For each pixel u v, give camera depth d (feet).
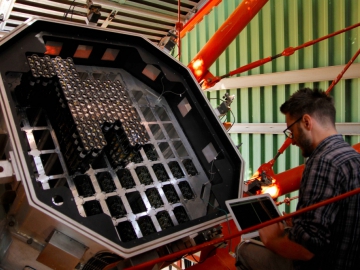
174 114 11.09
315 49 18.04
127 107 9.31
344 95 17.10
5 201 8.08
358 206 6.23
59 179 8.86
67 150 8.30
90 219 7.02
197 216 9.20
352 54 16.65
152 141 9.91
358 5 16.22
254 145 21.17
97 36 9.72
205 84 13.64
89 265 7.79
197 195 9.58
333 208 6.14
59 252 7.15
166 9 23.16
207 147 10.28
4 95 7.31
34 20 8.58
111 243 6.96
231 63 22.18
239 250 8.70
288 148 19.34
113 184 8.62
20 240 7.75
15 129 7.04
